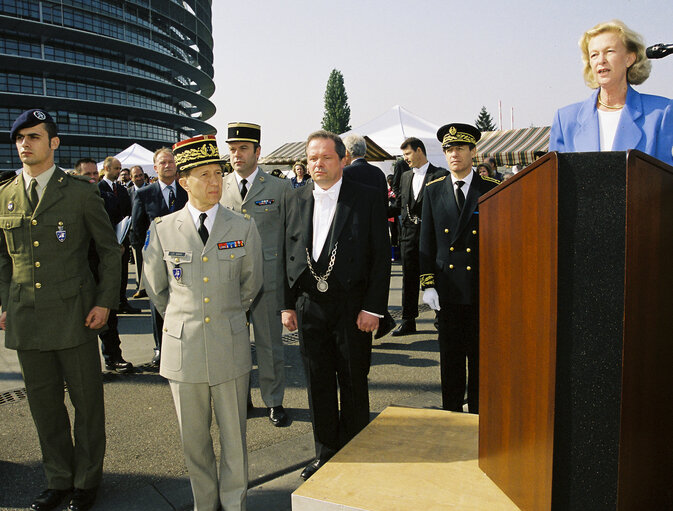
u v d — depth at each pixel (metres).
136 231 5.32
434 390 4.38
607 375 1.28
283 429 3.75
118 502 2.88
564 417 1.32
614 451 1.28
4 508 2.82
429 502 1.56
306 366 2.94
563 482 1.33
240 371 2.63
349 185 2.85
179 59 63.84
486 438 1.70
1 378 4.83
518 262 1.47
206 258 2.58
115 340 4.94
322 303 2.83
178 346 2.55
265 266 3.89
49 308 2.75
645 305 1.27
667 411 1.37
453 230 3.29
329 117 79.62
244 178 4.06
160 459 3.33
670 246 1.32
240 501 2.59
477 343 3.30
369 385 4.50
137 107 58.28
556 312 1.29
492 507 1.52
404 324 6.04
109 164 7.00
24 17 48.50
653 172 1.26
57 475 2.86
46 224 2.77
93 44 53.34
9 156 49.81
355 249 2.77
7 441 3.58
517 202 1.46
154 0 59.88
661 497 1.39
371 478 1.71
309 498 1.62
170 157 5.26
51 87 51.44
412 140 5.71
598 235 1.26
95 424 2.87
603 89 2.08
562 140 2.22
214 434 3.77
